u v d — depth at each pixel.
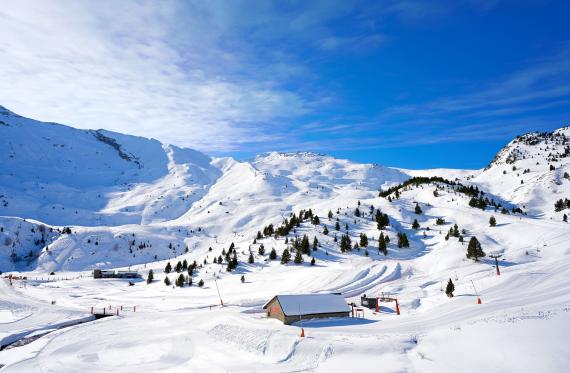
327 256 126.62
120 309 76.50
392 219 166.75
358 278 91.75
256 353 41.69
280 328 48.84
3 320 65.56
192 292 98.44
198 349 45.16
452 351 34.94
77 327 59.22
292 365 36.97
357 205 194.62
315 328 48.62
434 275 90.94
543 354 29.50
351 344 39.56
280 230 159.12
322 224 164.75
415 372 32.12
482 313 46.72
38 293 102.31
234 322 54.16
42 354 45.44
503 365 29.77
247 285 99.44
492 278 68.69
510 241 119.00
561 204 195.12
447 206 178.88
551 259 86.44
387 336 41.69
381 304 66.75
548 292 54.06
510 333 34.66
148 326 58.94
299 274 101.44
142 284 129.00
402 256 121.75
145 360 42.16
